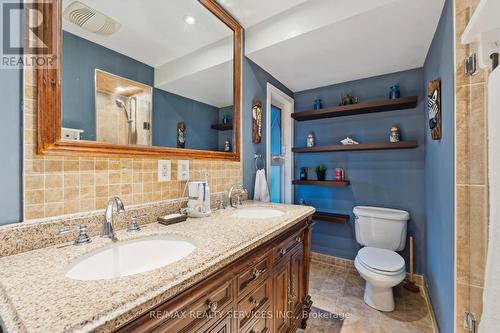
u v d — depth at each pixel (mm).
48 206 819
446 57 1244
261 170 1999
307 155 2689
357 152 2385
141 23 1173
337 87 2518
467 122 1000
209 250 773
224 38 1682
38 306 460
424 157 2045
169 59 1315
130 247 903
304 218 1421
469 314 994
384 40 1662
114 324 444
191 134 1452
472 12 988
